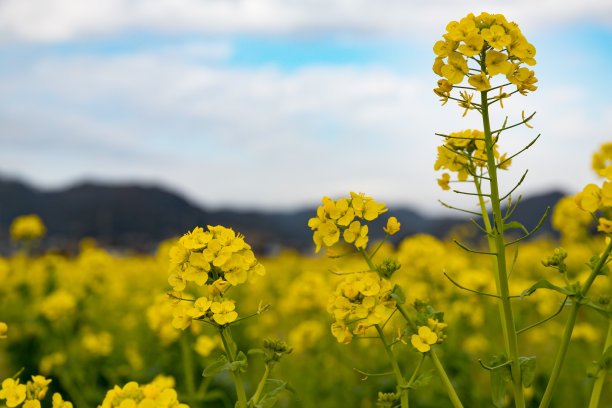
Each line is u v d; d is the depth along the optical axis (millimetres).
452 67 683
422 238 1475
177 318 699
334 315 711
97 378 1469
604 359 675
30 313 1832
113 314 2117
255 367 1534
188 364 1020
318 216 723
